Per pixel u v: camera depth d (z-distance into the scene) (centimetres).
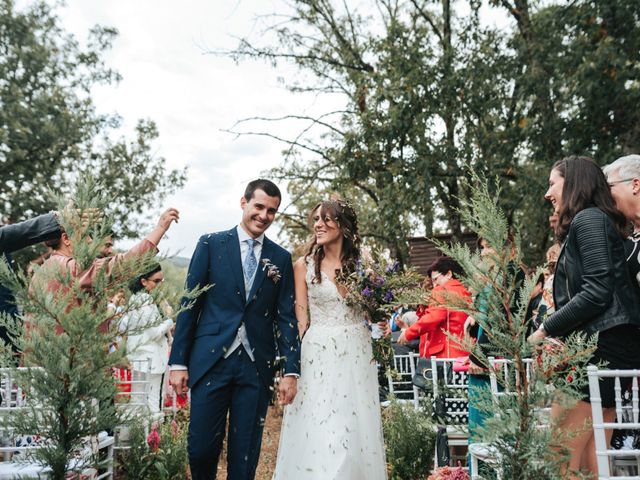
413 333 459
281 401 330
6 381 296
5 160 1867
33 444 224
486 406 209
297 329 345
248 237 343
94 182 205
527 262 1349
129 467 417
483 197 217
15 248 275
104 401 195
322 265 375
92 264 196
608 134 1070
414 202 1279
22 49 1966
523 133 1140
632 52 1007
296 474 344
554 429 202
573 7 1068
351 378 355
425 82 1220
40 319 182
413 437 443
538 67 1096
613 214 258
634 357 240
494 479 211
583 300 234
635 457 266
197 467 321
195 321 332
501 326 211
